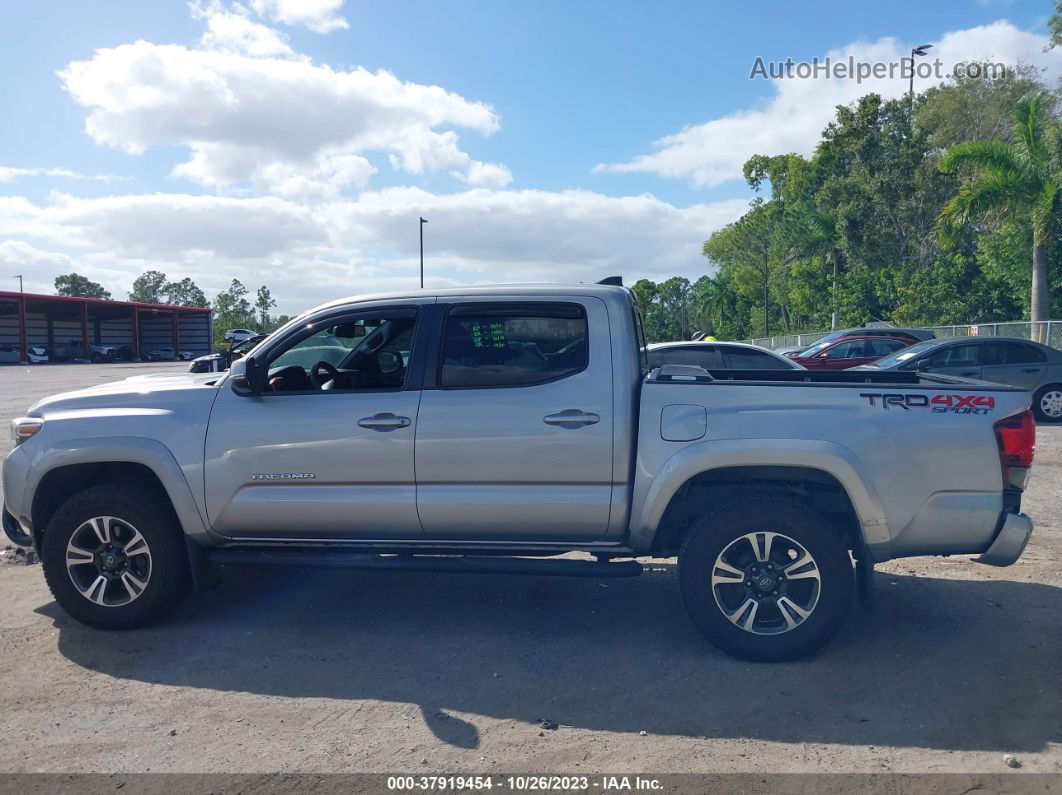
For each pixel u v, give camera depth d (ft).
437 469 15.71
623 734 12.56
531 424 15.46
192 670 15.05
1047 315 76.02
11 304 188.75
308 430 16.06
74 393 17.60
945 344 47.83
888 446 14.71
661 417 15.20
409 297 16.44
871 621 17.02
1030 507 26.81
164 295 407.44
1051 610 17.53
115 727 12.94
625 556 16.08
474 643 16.17
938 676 14.42
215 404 16.56
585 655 15.53
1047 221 73.61
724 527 14.89
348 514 16.06
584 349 15.74
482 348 16.02
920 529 14.83
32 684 14.51
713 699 13.67
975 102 134.51
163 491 17.17
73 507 16.61
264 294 325.01
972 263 102.22
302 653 15.78
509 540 15.99
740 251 204.23
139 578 16.74
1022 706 13.28
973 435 14.71
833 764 11.64
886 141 132.87
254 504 16.29
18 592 19.57
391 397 15.99
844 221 130.62
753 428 14.90
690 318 313.12
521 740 12.41
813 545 14.69
